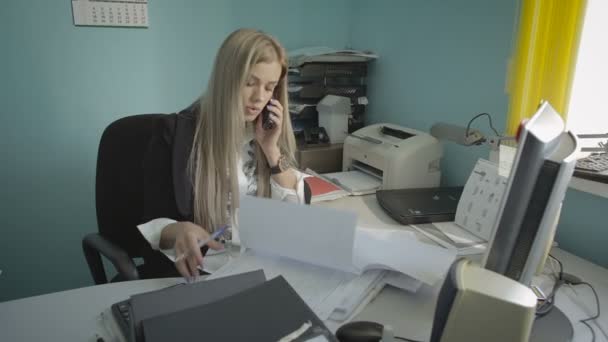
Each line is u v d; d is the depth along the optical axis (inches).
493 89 55.5
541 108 22.5
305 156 71.2
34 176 71.4
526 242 22.2
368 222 47.5
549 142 20.7
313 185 58.4
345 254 30.3
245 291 23.7
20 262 73.7
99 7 68.2
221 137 44.2
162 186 44.4
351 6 85.8
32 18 65.4
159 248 37.6
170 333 20.6
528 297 18.1
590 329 28.3
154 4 71.3
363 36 83.1
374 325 25.1
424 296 30.8
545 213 21.4
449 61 62.5
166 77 75.2
